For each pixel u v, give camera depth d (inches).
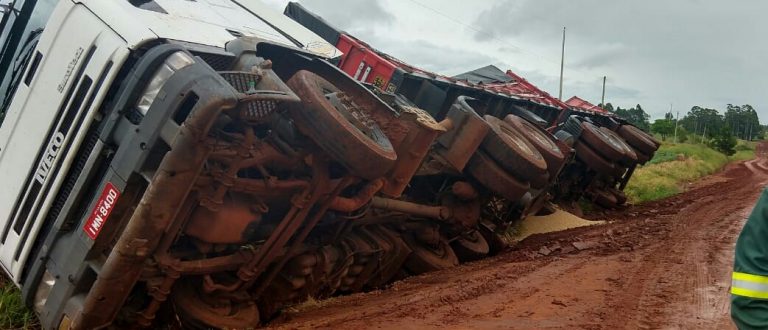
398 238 310.3
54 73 190.2
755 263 88.7
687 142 3353.8
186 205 177.6
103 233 173.0
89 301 173.2
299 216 203.3
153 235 169.8
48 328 181.5
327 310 230.8
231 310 209.3
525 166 349.1
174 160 161.6
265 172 191.9
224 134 176.4
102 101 176.6
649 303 248.2
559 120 706.2
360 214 238.8
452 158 329.1
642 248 398.9
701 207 706.2
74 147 179.9
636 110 4131.4
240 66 192.9
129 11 185.2
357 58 380.8
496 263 361.7
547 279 292.0
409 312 224.1
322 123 191.6
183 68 165.9
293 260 228.8
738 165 2242.9
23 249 189.9
